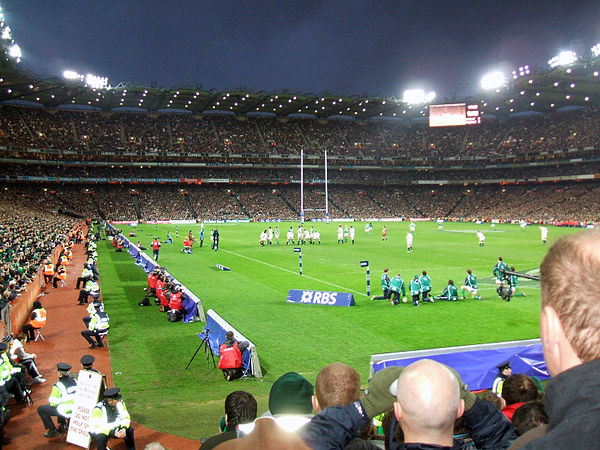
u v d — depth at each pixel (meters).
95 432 9.91
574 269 1.58
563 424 1.42
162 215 108.50
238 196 120.38
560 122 118.56
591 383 1.45
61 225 70.06
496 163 121.88
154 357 17.98
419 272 37.31
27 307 23.92
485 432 3.18
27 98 99.81
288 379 4.24
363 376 15.73
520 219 107.25
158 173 115.38
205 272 37.78
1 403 11.50
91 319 19.22
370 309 25.36
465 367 13.92
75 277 35.56
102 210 105.75
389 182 127.62
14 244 40.88
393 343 19.44
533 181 117.31
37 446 10.94
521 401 6.41
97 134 109.81
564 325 1.58
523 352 14.32
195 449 10.64
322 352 18.38
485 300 27.52
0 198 87.31
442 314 24.17
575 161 109.69
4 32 67.69
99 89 93.19
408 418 2.23
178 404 13.48
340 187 129.88
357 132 130.88
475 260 43.81
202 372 16.42
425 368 2.32
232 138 119.94
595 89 94.38
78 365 16.92
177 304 23.22
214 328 18.73
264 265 41.53
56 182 106.06
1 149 94.06
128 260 45.94
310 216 117.31
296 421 3.40
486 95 102.81
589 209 100.50
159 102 108.69
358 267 40.09
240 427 3.51
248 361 16.03
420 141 130.50
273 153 119.50
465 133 130.00
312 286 31.88
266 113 124.50
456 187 131.38
